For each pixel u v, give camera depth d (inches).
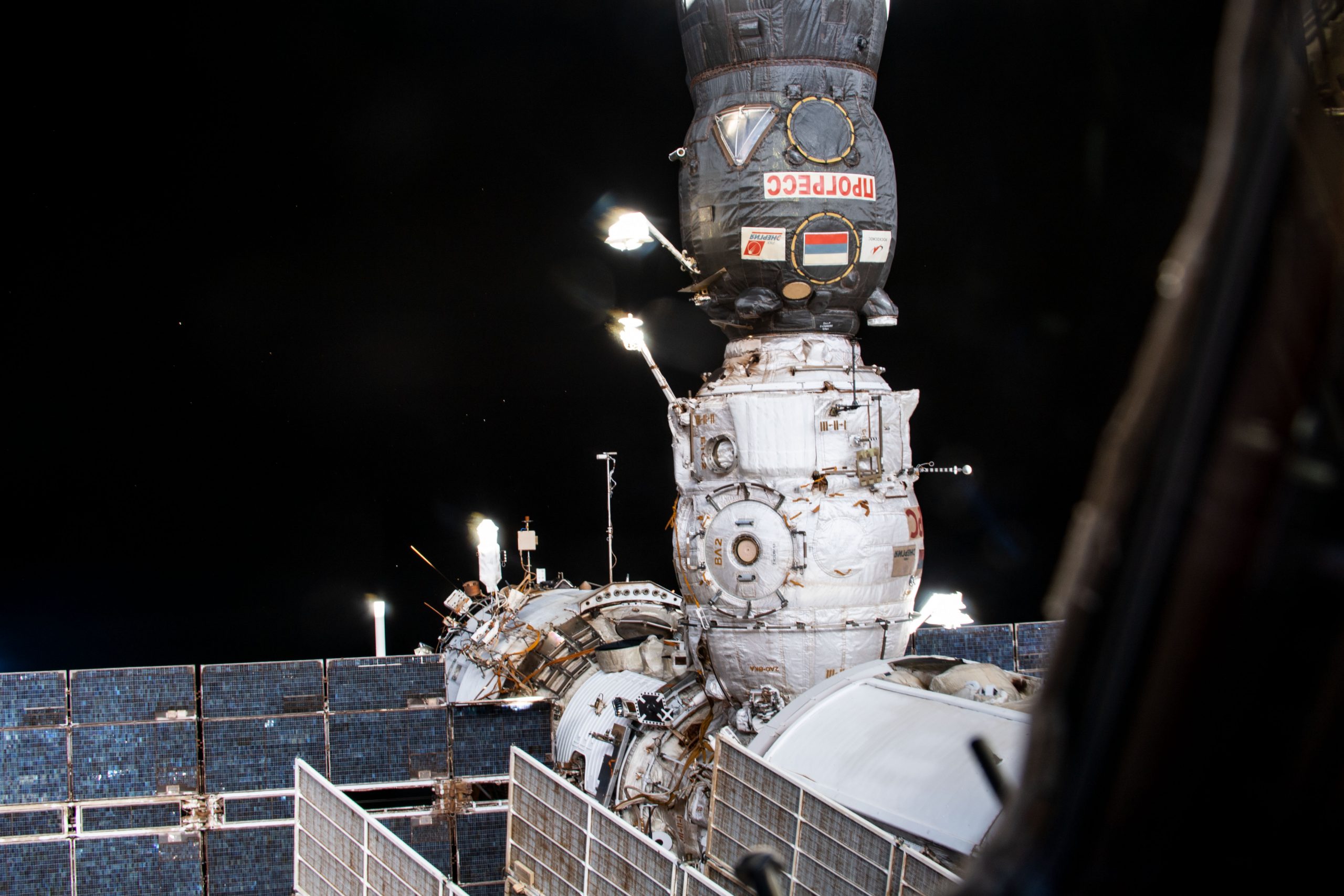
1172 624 41.4
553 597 728.3
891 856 340.5
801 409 551.5
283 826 605.6
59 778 606.5
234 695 618.8
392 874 434.6
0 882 593.0
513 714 629.9
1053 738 47.5
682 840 556.7
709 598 566.3
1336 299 38.3
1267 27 39.3
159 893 598.9
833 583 545.0
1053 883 46.5
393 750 620.1
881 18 585.6
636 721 597.6
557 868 430.9
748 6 560.4
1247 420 39.4
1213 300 40.3
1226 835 43.2
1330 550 38.3
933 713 415.2
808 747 428.5
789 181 554.3
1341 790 41.3
